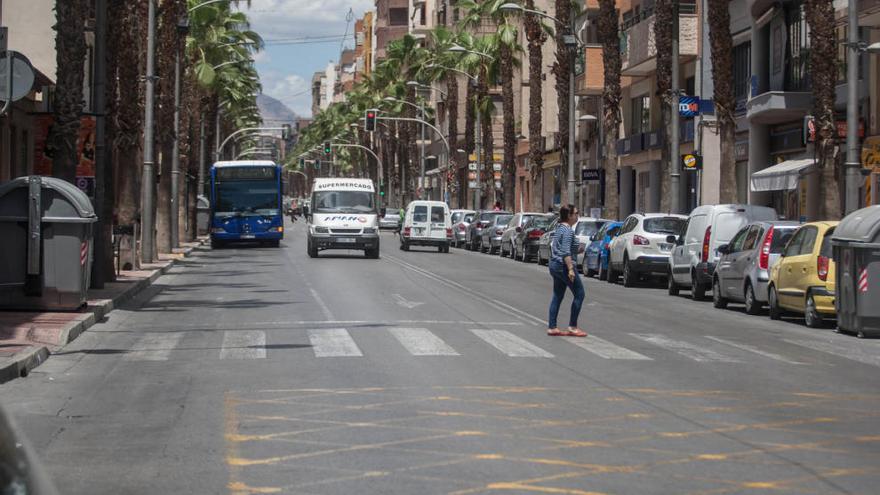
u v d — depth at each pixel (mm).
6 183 21203
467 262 48875
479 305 26172
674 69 41688
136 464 8977
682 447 9844
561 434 10391
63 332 18469
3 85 16078
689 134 53938
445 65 91062
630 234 35500
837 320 21875
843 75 38375
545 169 85812
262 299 27453
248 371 14828
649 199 61719
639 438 10258
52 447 9703
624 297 30859
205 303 26406
